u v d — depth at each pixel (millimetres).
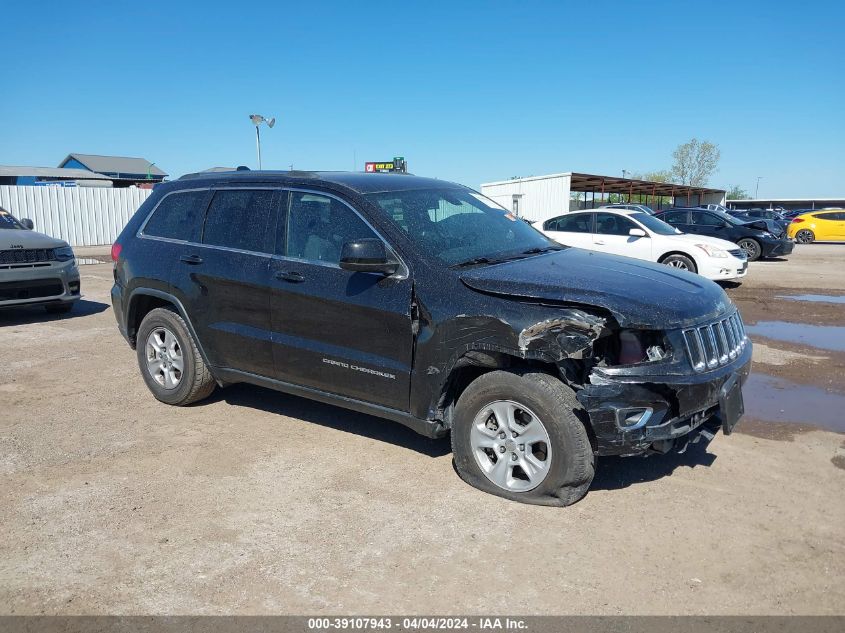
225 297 5066
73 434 5109
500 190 32375
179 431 5172
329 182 4719
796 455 4672
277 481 4289
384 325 4238
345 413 5582
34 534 3652
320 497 4066
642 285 3953
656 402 3621
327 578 3240
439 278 4086
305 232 4719
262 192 5047
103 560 3402
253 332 4934
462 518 3787
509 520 3760
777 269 17203
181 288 5348
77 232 25531
